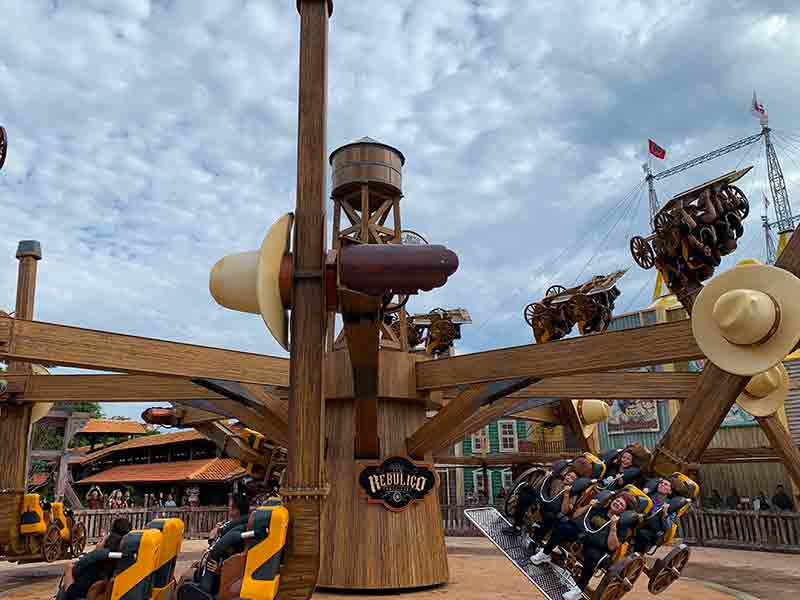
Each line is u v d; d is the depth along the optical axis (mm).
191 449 34562
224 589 5441
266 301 5285
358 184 11016
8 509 11203
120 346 8828
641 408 24047
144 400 11172
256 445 14125
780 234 29312
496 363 9547
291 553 5277
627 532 6145
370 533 9898
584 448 14688
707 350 6172
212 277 5586
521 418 14125
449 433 10539
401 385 10688
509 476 29328
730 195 7777
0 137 8773
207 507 21266
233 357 10023
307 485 5344
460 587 10102
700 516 17969
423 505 10391
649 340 7906
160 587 5941
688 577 11258
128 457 39438
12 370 11469
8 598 9609
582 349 8539
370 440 9938
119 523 5770
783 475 20609
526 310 13148
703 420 6879
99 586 5469
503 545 7238
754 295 5738
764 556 14898
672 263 7930
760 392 9781
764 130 34344
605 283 12102
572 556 6590
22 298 12445
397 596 9336
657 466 7094
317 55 5828
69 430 24594
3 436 11359
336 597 9383
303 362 5445
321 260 5531
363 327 6086
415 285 5293
